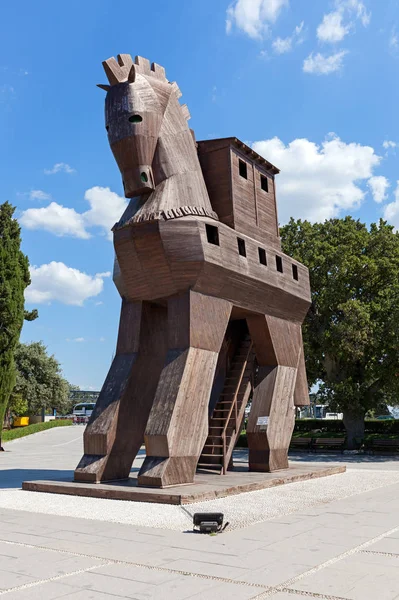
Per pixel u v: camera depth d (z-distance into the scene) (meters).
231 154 17.38
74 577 7.00
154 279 15.17
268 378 18.31
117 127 15.02
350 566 7.40
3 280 35.44
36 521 10.60
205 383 14.80
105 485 14.09
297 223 34.25
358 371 32.69
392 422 37.16
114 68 15.34
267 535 9.26
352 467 23.25
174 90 16.36
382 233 32.53
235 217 16.98
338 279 31.17
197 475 16.53
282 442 18.28
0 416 35.50
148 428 13.93
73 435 54.66
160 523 10.28
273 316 18.33
